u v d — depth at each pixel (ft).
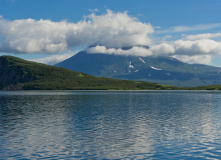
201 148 109.81
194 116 216.33
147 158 96.27
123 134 137.80
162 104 349.00
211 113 239.30
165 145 114.83
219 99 485.56
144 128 156.25
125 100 435.94
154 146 113.09
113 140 124.06
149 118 201.87
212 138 128.98
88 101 404.16
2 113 232.73
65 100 428.56
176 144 116.57
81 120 188.55
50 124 169.68
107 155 99.86
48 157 97.09
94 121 183.73
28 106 305.94
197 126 164.45
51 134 137.28
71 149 107.86
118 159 95.20
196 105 334.65
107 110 262.06
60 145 114.21
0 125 165.37
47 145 114.21
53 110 260.21
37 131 145.48
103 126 162.61
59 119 193.47
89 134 137.59
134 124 171.01
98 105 325.01
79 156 98.53
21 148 109.09
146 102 388.37
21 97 533.96
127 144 116.47
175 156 98.73
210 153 102.73
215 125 168.66
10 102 375.45
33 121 183.01
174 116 215.51
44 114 225.56
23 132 142.41
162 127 160.04
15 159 94.58
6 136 132.16
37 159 94.63
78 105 323.37
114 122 179.32
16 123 173.47
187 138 128.77
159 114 229.25
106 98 501.56
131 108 285.64
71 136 132.26
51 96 586.86
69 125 165.68
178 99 478.59
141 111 254.06
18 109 269.44
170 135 135.95
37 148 109.19
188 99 480.23
